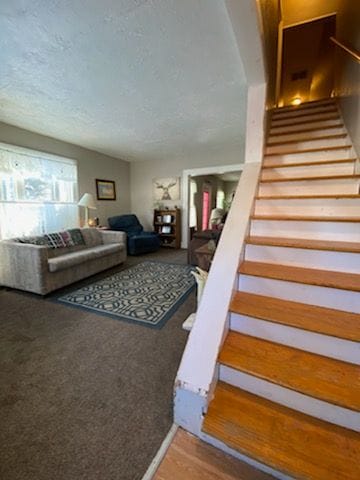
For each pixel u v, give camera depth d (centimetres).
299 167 236
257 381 114
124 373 157
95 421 122
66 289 309
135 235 518
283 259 163
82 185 474
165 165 584
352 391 100
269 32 267
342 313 129
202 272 193
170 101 273
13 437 113
